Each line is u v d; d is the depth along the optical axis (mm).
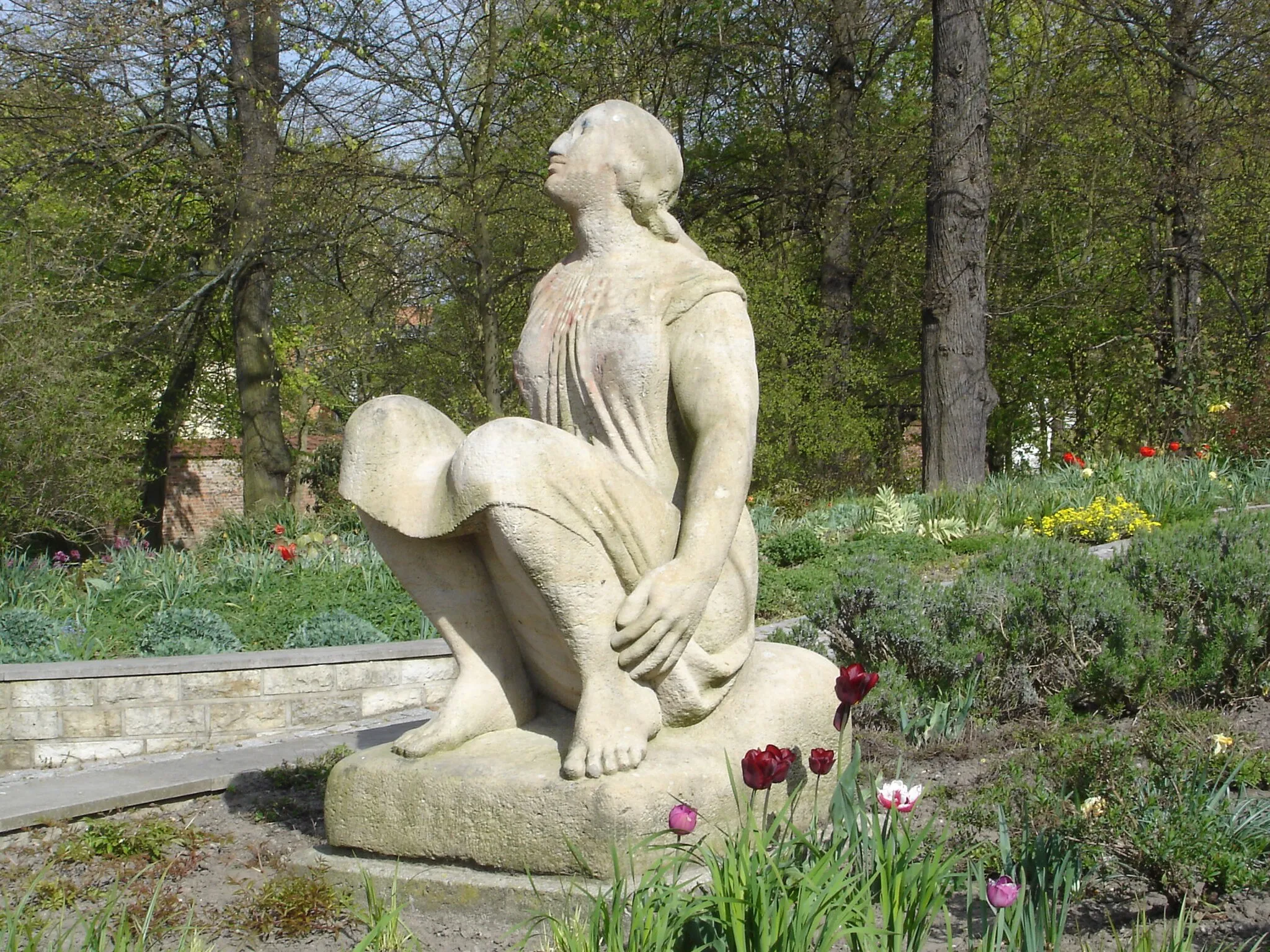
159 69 17781
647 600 3656
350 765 3936
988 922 3129
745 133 23312
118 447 15016
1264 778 4609
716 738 3859
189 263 21406
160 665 7672
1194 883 3600
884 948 2838
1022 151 21859
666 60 19297
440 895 3666
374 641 8961
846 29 21344
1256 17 17859
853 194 23203
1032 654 6156
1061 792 4156
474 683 3996
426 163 18359
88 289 17422
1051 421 29172
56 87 17547
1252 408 17203
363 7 17469
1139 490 13312
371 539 4027
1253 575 6016
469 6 17578
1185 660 6004
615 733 3615
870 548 12367
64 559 12562
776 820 3381
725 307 3906
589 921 3121
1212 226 20719
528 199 19141
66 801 5406
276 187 17812
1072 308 23406
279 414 20062
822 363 19906
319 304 23109
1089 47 19625
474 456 3574
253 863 4375
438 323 23078
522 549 3562
